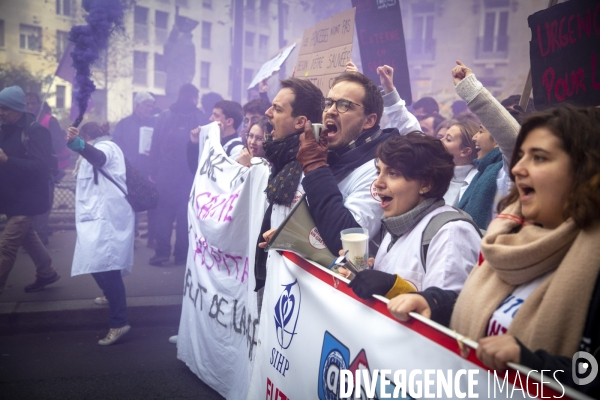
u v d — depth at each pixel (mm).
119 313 4949
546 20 2824
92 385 4117
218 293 3625
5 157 5398
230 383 3508
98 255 4730
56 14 22812
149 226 8328
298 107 3010
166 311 5594
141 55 23797
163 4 23938
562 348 1399
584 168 1447
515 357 1244
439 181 2098
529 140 1567
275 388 2336
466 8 23375
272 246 2262
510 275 1547
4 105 5484
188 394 3945
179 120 7191
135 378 4238
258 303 3043
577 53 2668
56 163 8156
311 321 2104
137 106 8688
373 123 2818
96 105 23359
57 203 10203
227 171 3670
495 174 3229
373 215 2549
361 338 1779
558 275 1425
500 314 1567
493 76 23578
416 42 24062
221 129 5496
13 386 4105
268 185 2885
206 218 3641
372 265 2287
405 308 1588
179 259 7359
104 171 4754
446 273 1914
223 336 3570
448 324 1802
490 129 2541
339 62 4121
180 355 4277
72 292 5961
